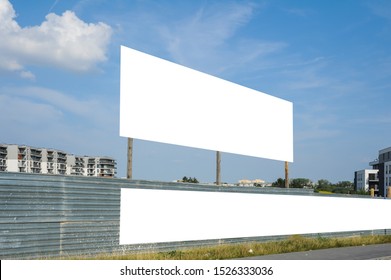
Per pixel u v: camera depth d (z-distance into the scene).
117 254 13.96
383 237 22.94
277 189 20.12
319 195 22.27
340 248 17.89
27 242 11.91
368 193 80.56
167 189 15.57
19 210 11.80
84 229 13.27
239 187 18.30
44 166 167.75
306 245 17.70
